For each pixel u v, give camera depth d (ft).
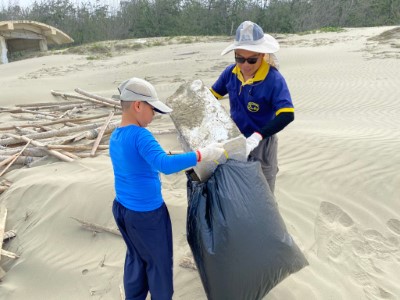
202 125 9.74
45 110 34.81
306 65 51.29
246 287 8.40
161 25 146.20
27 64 79.61
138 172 8.06
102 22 150.00
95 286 11.34
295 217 13.85
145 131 7.94
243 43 9.10
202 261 8.53
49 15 157.38
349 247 12.45
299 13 144.15
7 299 11.35
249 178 8.57
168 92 40.16
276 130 9.44
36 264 12.53
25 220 14.85
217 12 145.07
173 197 14.94
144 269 9.04
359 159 17.01
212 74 52.01
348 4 146.30
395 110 27.68
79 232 13.61
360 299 10.37
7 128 26.07
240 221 8.18
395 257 12.07
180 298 10.57
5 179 18.22
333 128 22.80
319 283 10.87
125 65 70.59
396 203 14.35
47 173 17.89
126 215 8.36
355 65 46.78
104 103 34.30
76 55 89.56
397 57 48.21
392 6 139.64
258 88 9.69
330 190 15.25
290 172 16.62
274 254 8.46
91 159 19.43
